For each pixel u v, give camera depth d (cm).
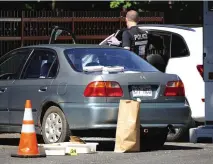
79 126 2928
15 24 4794
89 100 2905
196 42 3506
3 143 3403
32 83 3120
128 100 2895
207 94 3359
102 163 2586
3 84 3250
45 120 3042
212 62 3334
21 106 3153
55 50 3114
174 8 6038
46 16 4822
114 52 3167
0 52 4784
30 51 3222
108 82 2922
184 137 3578
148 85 3005
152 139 3153
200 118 3425
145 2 5928
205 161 2661
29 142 2734
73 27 4850
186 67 3475
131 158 2727
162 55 3597
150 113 2984
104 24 4872
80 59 3062
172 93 3053
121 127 2898
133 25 3694
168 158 2739
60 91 2992
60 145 2856
